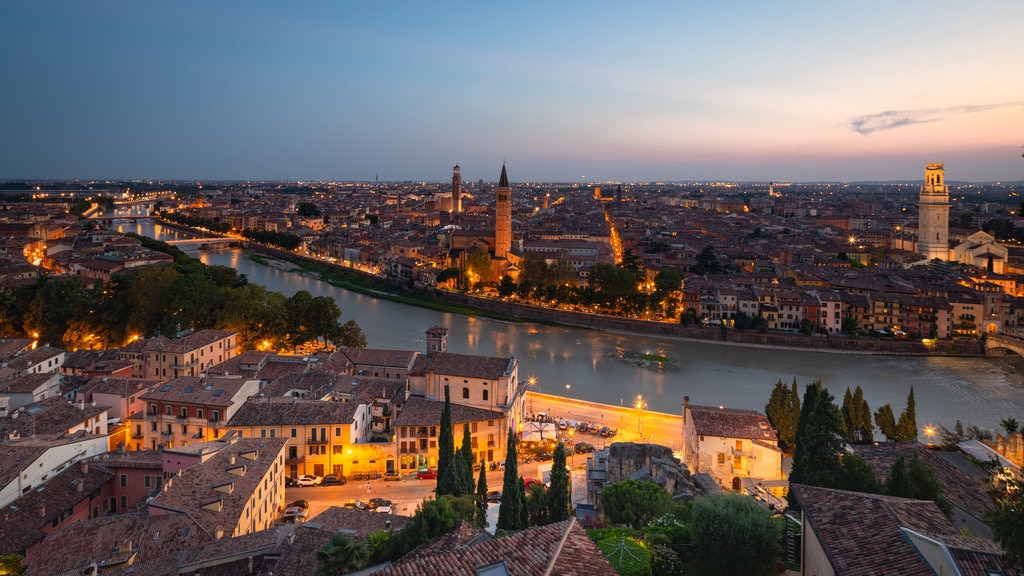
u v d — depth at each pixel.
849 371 195.25
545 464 118.38
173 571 64.38
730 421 106.69
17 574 66.00
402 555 60.25
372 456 115.00
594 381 181.00
